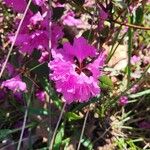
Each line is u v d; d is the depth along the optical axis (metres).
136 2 0.24
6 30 0.30
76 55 0.20
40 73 0.24
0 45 0.28
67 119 0.26
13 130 0.25
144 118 0.28
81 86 0.19
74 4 0.25
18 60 0.24
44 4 0.22
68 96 0.20
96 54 0.20
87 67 0.20
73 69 0.19
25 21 0.22
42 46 0.22
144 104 0.29
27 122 0.26
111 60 0.31
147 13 0.31
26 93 0.26
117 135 0.27
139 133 0.28
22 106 0.27
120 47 0.32
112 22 0.25
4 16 0.30
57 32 0.22
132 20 0.24
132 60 0.31
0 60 0.27
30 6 0.22
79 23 0.30
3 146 0.26
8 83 0.23
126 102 0.27
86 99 0.20
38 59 0.24
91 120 0.27
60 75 0.19
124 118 0.28
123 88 0.28
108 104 0.27
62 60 0.19
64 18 0.28
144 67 0.31
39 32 0.22
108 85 0.24
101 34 0.26
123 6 0.22
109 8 0.24
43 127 0.26
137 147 0.27
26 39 0.22
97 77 0.20
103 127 0.27
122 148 0.26
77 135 0.26
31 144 0.25
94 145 0.27
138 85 0.28
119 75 0.30
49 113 0.24
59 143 0.24
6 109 0.28
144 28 0.22
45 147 0.25
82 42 0.20
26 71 0.24
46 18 0.22
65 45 0.20
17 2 0.22
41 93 0.26
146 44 0.33
